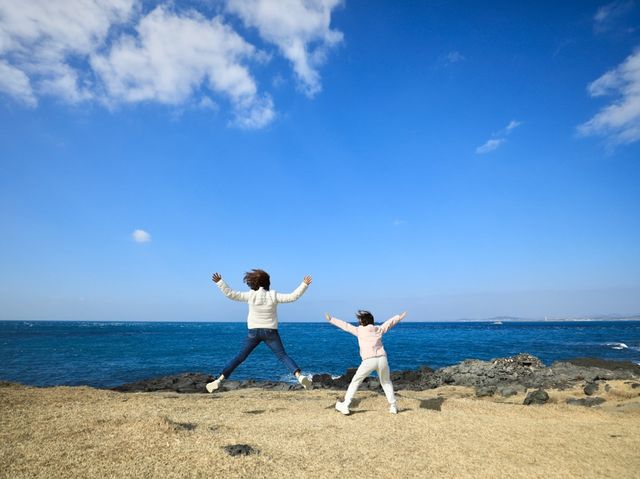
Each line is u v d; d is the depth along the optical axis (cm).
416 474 377
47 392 761
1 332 7581
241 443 444
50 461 373
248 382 1627
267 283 640
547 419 637
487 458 421
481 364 1923
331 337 7206
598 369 1739
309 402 759
